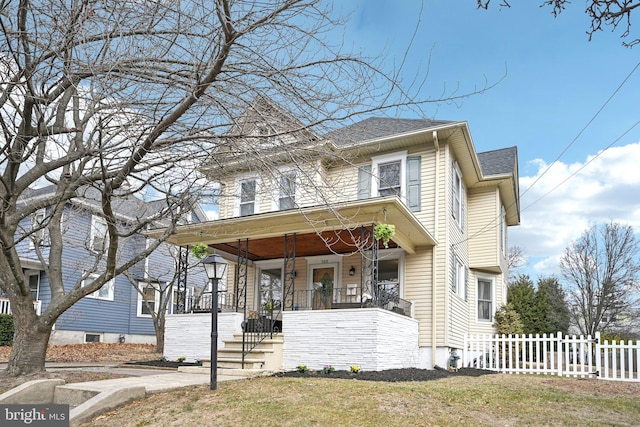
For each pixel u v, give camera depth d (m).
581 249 29.12
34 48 6.67
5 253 8.47
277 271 16.55
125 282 23.78
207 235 13.87
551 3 6.28
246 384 8.05
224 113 6.68
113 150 6.75
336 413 6.16
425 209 14.81
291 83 6.25
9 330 18.64
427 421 6.00
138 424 6.04
